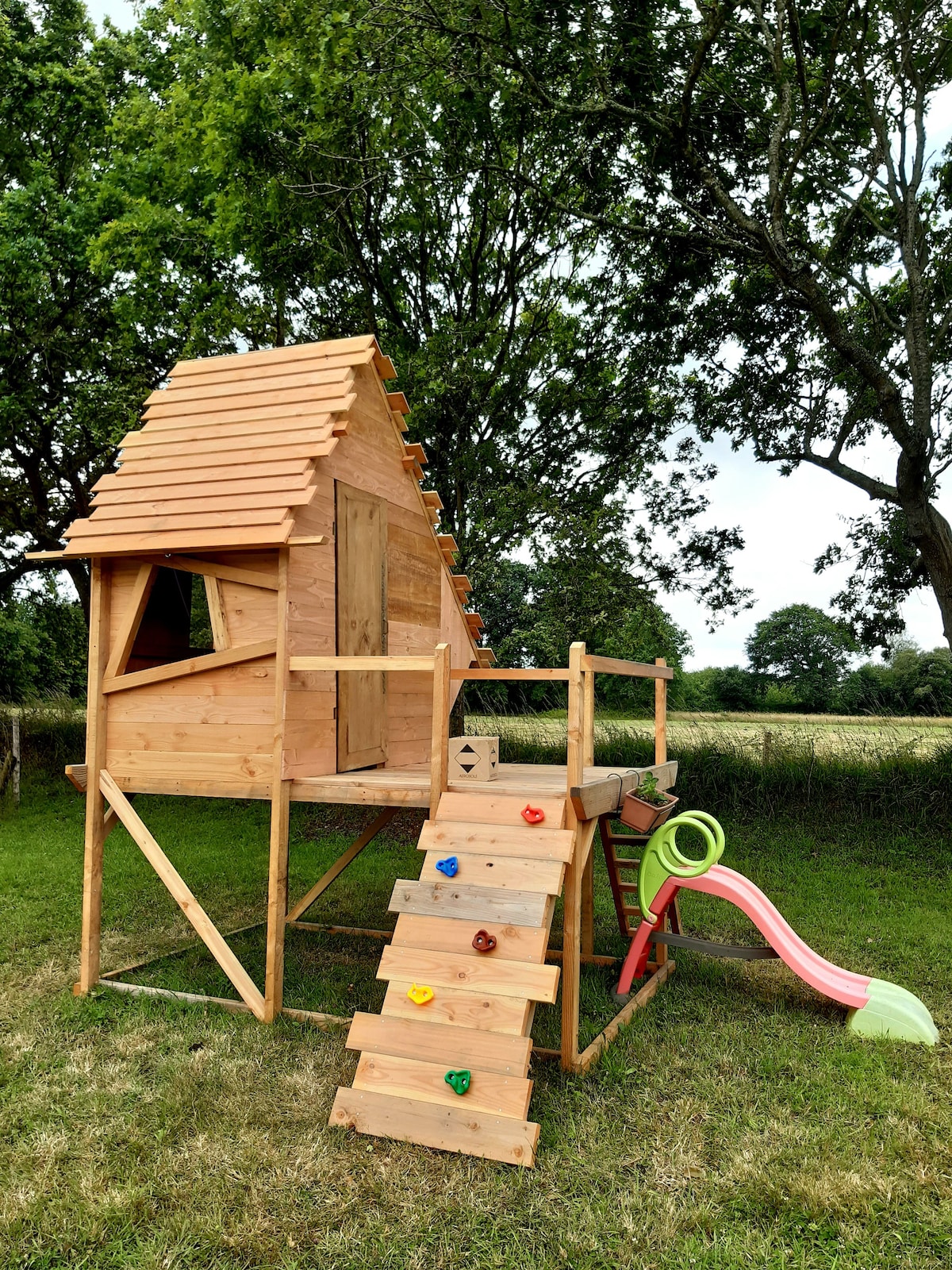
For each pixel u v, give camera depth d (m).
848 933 7.74
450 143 11.72
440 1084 4.02
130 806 5.96
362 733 6.55
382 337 12.98
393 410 7.23
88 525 5.95
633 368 12.84
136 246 12.38
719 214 10.71
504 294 13.27
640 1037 5.18
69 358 15.56
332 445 5.62
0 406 14.38
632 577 12.22
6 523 16.34
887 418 10.05
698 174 9.73
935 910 8.48
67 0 16.05
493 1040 4.04
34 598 21.41
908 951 7.11
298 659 5.46
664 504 12.96
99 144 15.75
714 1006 5.84
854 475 11.78
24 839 11.69
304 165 10.85
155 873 9.72
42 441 15.84
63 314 15.52
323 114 10.05
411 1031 4.20
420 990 4.27
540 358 13.38
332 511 6.14
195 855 10.84
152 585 6.24
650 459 13.18
